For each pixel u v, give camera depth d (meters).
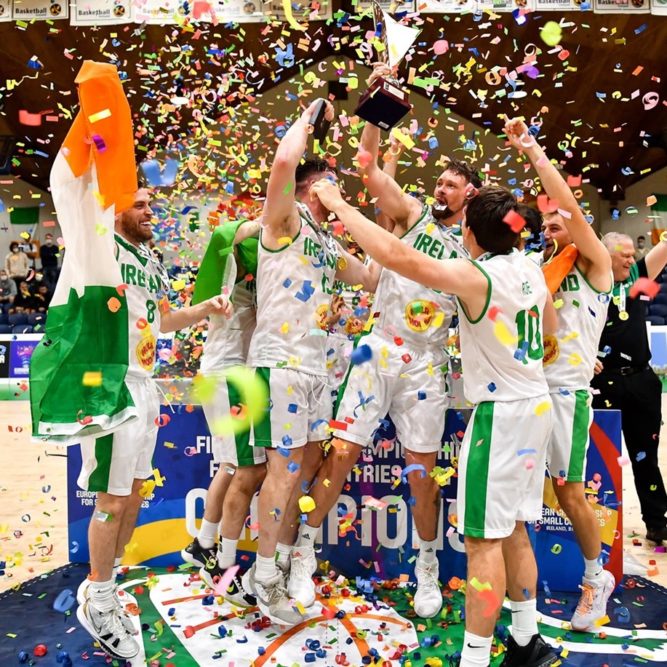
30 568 2.77
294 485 2.34
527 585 1.91
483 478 1.81
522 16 2.78
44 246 10.26
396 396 2.50
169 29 7.14
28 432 6.36
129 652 2.05
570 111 9.12
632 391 3.16
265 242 2.38
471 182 2.55
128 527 2.31
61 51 7.85
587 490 2.54
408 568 2.75
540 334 1.95
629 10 5.10
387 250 1.73
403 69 7.37
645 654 2.12
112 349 2.02
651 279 3.06
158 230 4.29
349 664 2.03
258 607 2.43
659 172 10.95
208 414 2.61
